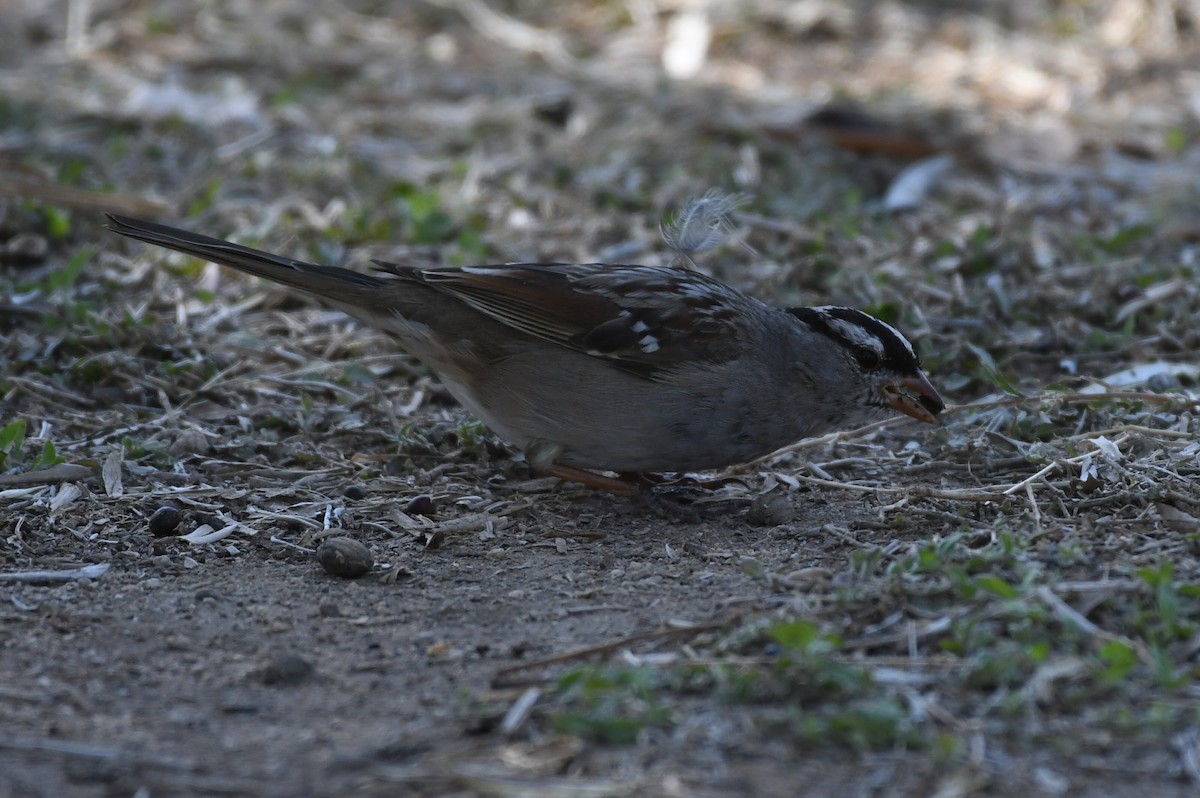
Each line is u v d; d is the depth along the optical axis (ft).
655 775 21.54
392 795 21.43
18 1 78.07
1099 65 71.20
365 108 64.03
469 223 50.93
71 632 27.32
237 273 47.01
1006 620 25.49
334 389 39.58
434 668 25.79
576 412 32.48
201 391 38.96
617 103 64.44
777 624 25.38
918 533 31.27
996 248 47.34
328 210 52.06
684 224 37.93
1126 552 28.78
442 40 74.02
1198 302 43.98
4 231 47.83
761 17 75.87
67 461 34.58
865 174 57.47
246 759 22.63
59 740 23.29
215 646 26.86
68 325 41.73
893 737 22.24
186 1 77.41
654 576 29.78
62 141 57.31
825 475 35.50
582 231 50.65
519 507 33.63
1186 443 34.68
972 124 63.16
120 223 33.71
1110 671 23.36
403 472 35.78
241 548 31.48
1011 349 41.96
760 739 22.40
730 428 32.60
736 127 59.98
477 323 32.89
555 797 21.06
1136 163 59.88
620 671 24.09
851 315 33.65
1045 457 34.14
